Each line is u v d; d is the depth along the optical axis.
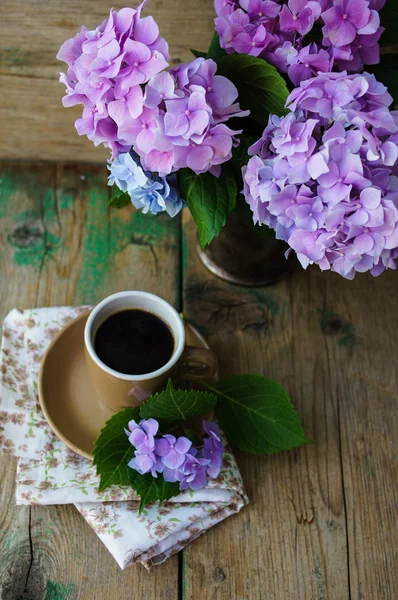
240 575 0.78
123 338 0.79
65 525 0.79
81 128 0.74
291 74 0.73
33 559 0.77
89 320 0.78
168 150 0.71
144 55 0.69
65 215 0.94
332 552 0.80
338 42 0.73
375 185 0.70
